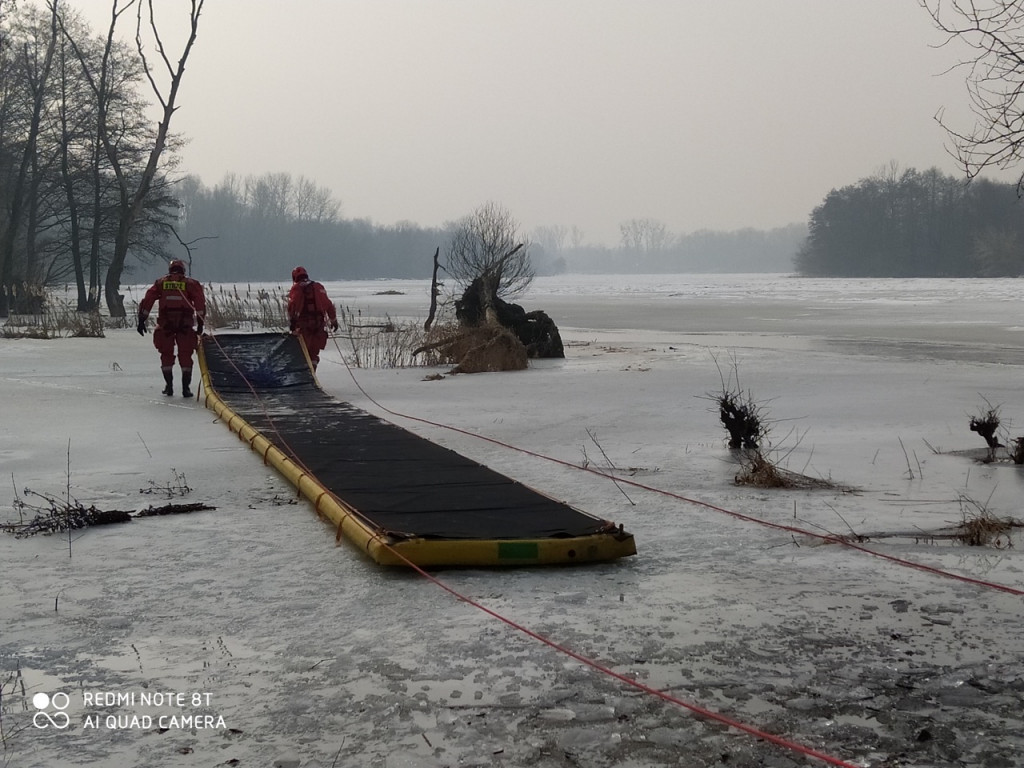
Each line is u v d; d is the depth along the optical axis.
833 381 15.35
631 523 6.69
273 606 4.96
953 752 3.47
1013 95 6.51
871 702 3.85
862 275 145.50
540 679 4.04
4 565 5.70
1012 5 6.46
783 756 3.42
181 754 3.43
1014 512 6.92
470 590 5.21
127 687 3.98
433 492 6.95
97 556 5.88
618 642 4.45
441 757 3.41
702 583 5.33
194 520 6.78
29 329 27.55
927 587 5.25
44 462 8.95
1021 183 6.83
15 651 4.37
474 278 23.73
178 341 13.83
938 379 15.55
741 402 10.88
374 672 4.12
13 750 3.46
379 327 28.39
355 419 10.70
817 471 8.48
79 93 43.66
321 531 6.47
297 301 15.55
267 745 3.49
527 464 8.83
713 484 7.96
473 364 17.58
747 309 45.81
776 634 4.55
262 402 12.22
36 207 44.00
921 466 8.65
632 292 81.50
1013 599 5.04
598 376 16.61
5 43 39.84
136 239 47.81
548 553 5.61
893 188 143.50
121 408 12.70
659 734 3.57
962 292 66.19
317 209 157.12
